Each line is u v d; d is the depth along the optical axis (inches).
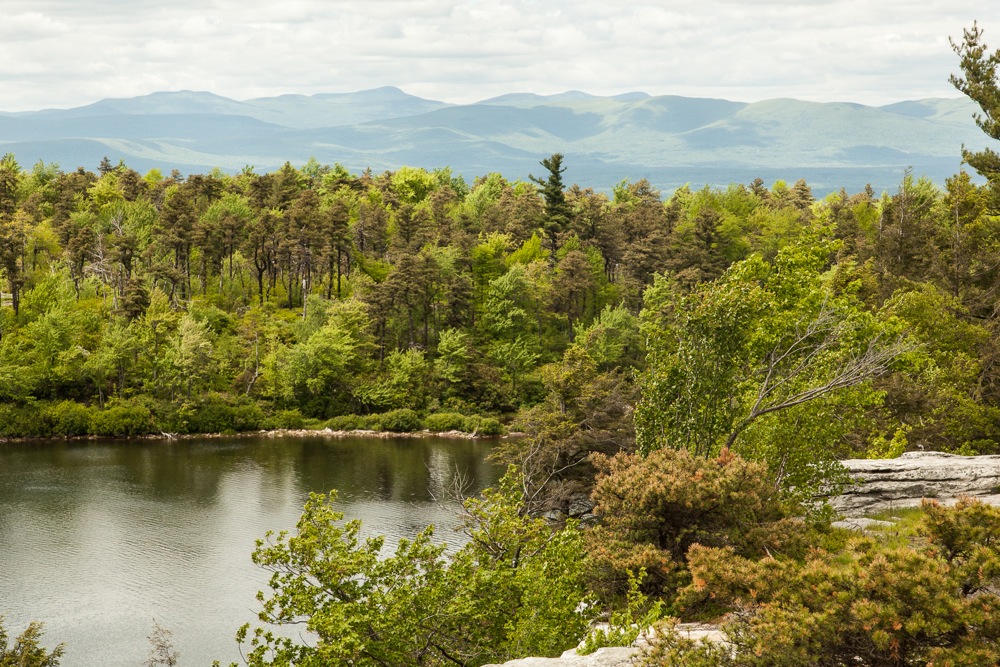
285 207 6254.9
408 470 3363.7
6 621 1870.1
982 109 1491.1
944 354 1857.8
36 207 6077.8
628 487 842.2
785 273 1211.9
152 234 5713.6
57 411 4042.8
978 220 2309.3
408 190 7381.9
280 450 3794.3
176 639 1790.1
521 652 693.3
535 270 5285.4
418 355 4662.9
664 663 494.9
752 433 1168.2
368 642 646.5
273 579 690.2
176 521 2637.8
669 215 5979.3
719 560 545.6
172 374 4296.3
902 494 1113.4
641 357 4616.1
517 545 798.5
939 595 447.5
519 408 4439.0
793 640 458.0
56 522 2620.6
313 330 4741.6
